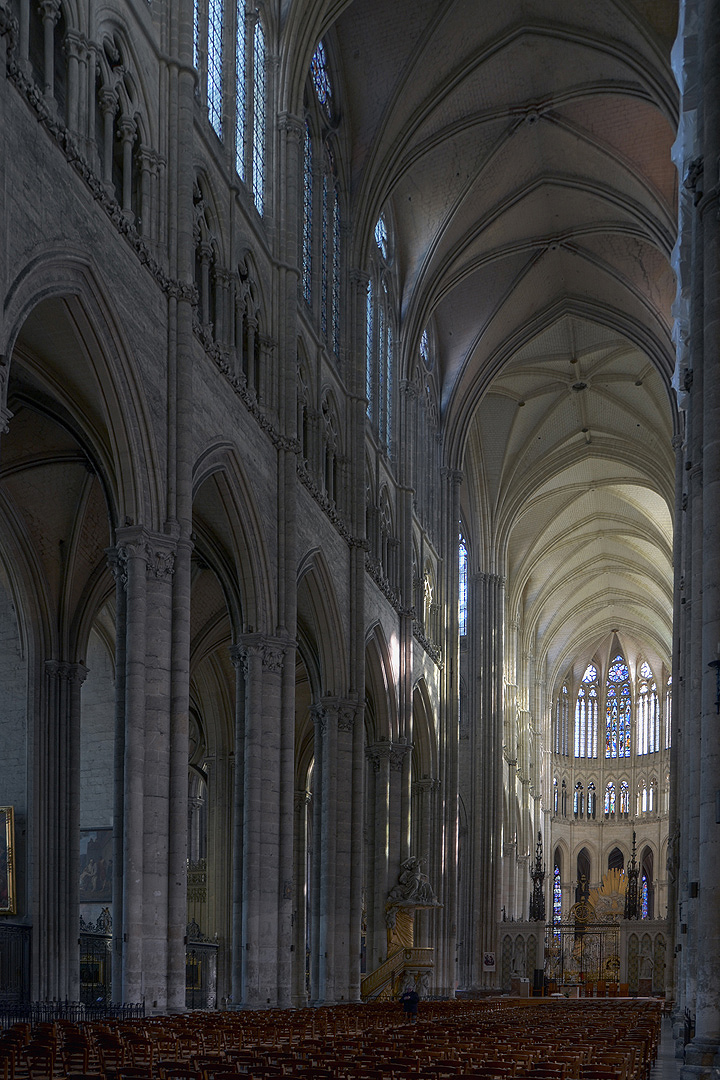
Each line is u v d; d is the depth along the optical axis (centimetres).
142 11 2597
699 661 2705
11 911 3275
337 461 4147
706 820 1902
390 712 4741
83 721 4331
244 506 3083
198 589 4288
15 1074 1280
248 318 3219
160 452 2527
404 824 4766
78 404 2550
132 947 2286
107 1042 1466
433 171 4941
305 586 3859
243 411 3088
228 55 3191
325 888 3847
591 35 4247
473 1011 3866
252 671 3169
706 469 2017
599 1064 1407
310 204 3981
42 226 2066
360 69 4344
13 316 1991
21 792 3356
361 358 4341
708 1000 1842
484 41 4344
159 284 2578
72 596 3472
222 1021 2086
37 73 2194
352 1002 3831
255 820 3086
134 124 2527
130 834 2323
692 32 2517
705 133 2148
